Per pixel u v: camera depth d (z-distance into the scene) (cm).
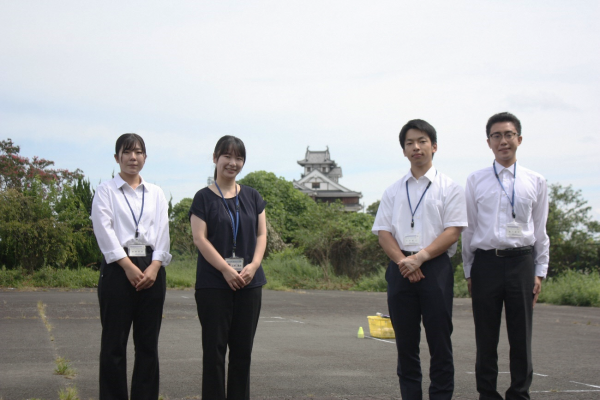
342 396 434
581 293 1543
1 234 1556
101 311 367
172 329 801
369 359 601
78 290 1488
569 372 548
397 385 474
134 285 359
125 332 365
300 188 7206
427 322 370
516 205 395
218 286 354
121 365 362
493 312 393
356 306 1270
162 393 429
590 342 774
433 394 367
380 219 404
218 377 353
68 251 1653
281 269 2148
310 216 2366
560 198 2138
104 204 373
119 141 386
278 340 730
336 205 2362
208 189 375
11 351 586
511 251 391
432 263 375
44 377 467
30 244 1572
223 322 356
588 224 2097
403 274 373
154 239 380
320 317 1026
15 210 1582
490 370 392
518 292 387
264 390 448
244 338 361
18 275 1534
